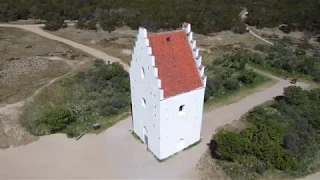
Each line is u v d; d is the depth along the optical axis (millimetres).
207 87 54969
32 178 36219
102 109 50469
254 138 39906
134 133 43781
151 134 38062
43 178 36188
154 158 38875
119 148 41031
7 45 84688
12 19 111750
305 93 53688
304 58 70938
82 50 83625
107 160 38875
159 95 33031
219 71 65688
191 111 37719
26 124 46938
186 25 36750
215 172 36812
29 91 57125
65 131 45312
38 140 43344
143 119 39219
